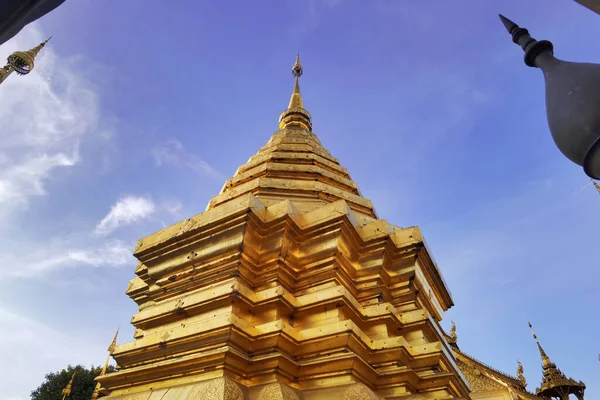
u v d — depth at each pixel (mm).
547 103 3020
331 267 8742
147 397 7086
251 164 14477
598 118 2588
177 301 8320
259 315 8008
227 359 6883
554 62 3197
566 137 2775
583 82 2742
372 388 7586
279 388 6520
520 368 19344
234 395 6250
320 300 8047
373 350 7906
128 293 10789
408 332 8664
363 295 9219
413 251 9344
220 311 7816
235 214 8602
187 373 7238
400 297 9289
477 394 17938
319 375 7238
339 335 7277
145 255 9617
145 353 7977
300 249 9188
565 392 21438
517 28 3689
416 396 7055
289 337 7430
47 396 40125
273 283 8531
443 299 11414
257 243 8914
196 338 7336
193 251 8992
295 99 22438
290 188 11938
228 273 8422
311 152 14680
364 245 9508
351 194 12648
